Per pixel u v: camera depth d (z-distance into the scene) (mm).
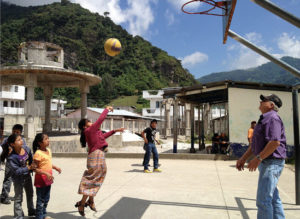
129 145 22578
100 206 4656
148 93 57938
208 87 12062
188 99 15352
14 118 39750
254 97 11289
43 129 21891
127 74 149375
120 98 126375
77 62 148875
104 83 124500
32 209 4113
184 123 36812
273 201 3307
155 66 171625
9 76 19547
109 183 6488
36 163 3783
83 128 4281
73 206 4691
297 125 4777
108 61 160750
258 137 3182
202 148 17172
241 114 11242
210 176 7445
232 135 11156
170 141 26938
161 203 4824
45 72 16859
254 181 6773
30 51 17734
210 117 32125
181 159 11133
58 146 15180
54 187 6172
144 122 34625
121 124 27641
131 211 4379
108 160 11023
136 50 172250
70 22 168500
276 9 2922
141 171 8266
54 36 148250
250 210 4422
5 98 47281
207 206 4648
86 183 3930
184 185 6285
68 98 102688
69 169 8836
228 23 3826
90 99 115938
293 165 9922
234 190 5809
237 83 11375
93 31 169625
